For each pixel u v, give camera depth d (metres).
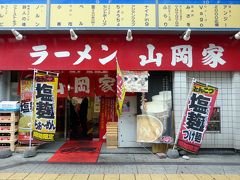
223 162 9.22
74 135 13.20
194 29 10.16
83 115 13.24
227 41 10.62
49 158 9.59
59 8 10.34
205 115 9.60
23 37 10.71
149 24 10.25
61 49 10.70
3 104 10.41
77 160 9.33
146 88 10.66
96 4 10.32
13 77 12.06
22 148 10.49
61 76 11.98
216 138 10.77
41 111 9.92
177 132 10.07
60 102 13.16
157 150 10.56
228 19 10.23
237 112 10.57
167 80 10.90
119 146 11.63
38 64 10.66
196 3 10.30
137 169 8.30
